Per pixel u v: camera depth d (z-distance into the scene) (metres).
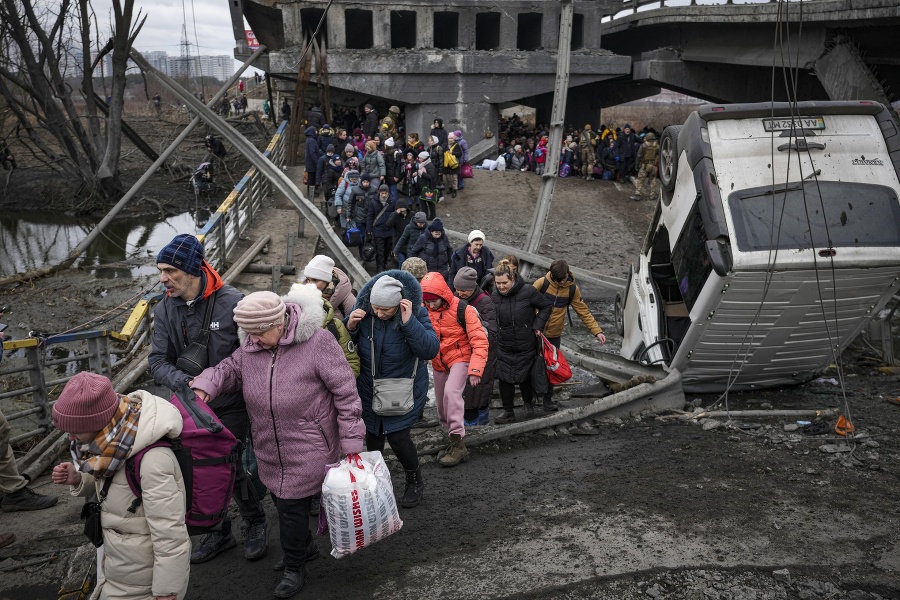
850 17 16.83
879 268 6.69
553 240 18.36
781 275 6.64
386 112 30.98
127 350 8.46
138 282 14.79
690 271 7.23
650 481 5.40
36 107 26.88
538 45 29.27
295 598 4.02
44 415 6.44
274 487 3.88
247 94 54.62
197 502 3.30
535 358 7.05
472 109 26.72
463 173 22.69
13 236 22.23
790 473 5.50
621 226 19.52
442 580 4.14
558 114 15.62
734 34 24.61
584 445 6.34
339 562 4.41
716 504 4.95
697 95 33.09
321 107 25.73
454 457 5.93
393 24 31.88
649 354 8.31
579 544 4.46
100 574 3.60
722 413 6.95
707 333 7.16
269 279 14.30
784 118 7.06
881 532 4.50
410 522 4.90
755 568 4.10
